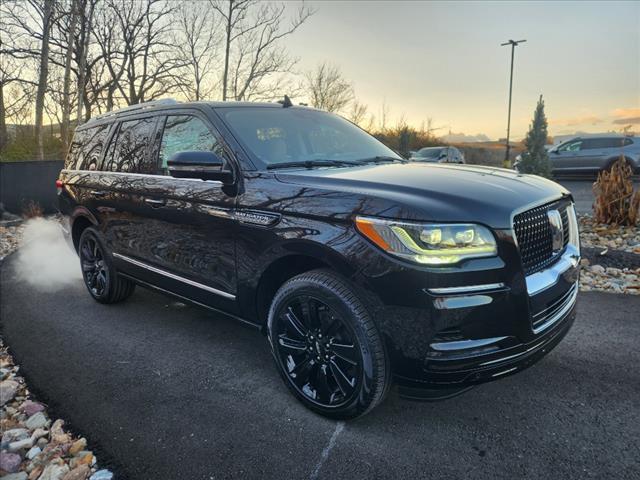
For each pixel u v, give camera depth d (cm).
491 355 217
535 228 239
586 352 333
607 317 399
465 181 251
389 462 224
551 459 224
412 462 224
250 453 233
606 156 1684
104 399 285
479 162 3431
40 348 360
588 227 779
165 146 353
